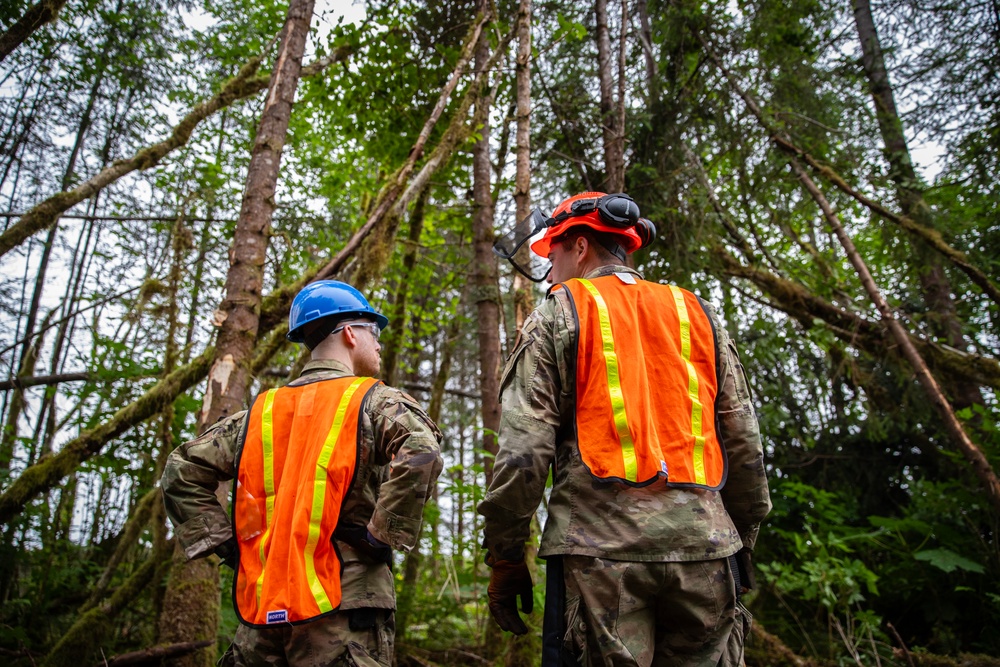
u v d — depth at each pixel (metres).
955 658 4.54
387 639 1.92
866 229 7.98
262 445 1.99
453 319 7.49
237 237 4.06
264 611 1.77
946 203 7.26
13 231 4.48
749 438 1.79
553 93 7.38
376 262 4.71
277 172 4.28
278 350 4.80
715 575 1.61
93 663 3.70
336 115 6.37
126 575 5.09
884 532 5.40
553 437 1.67
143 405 4.35
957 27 8.05
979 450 5.02
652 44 7.77
